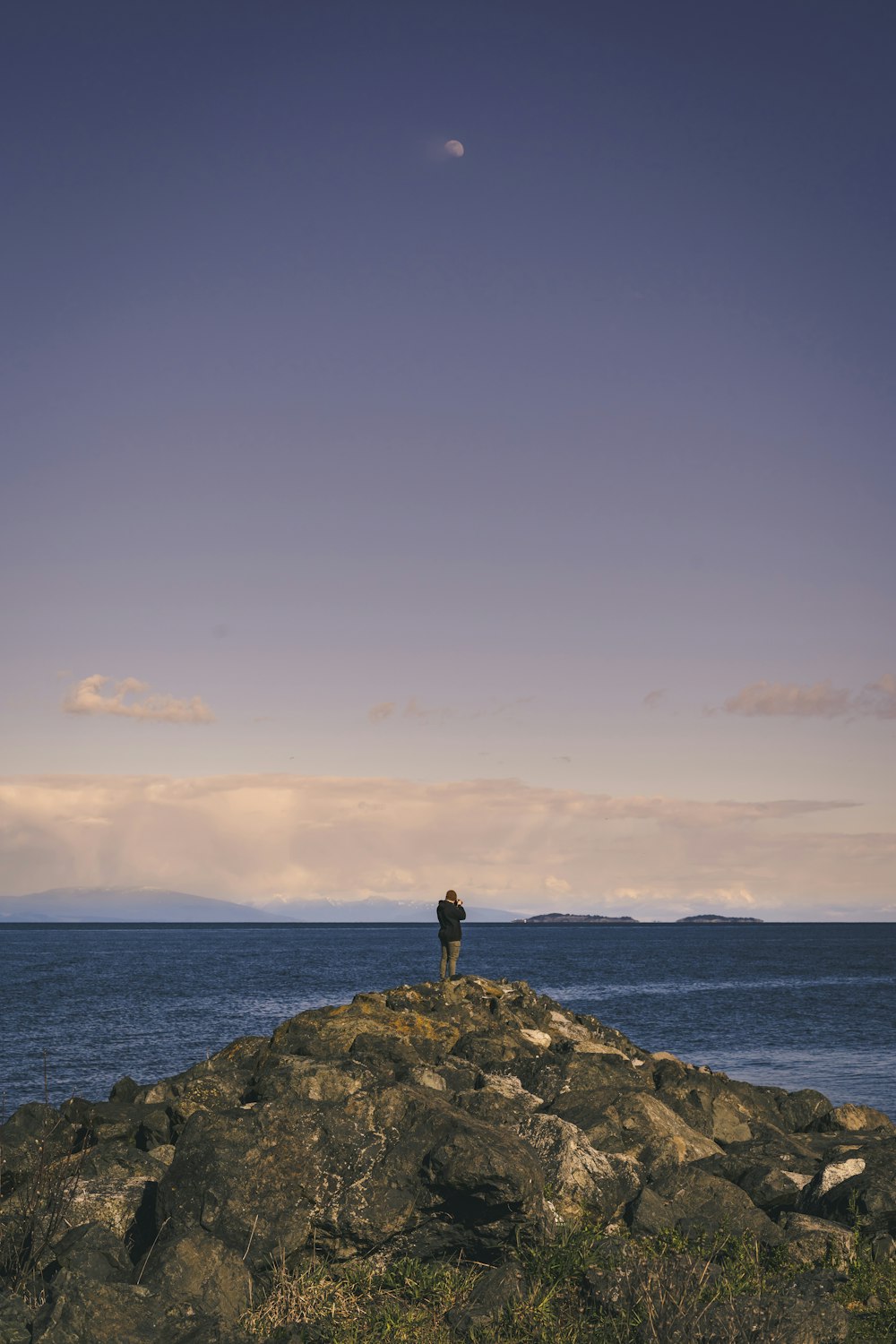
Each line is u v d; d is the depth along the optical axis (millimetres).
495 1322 8320
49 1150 12688
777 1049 39781
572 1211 10273
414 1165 9758
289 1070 11773
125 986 74500
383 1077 13852
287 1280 8930
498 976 89812
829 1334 7887
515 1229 9516
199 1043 41594
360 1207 9414
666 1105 15008
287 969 98125
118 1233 10062
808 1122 18391
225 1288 8594
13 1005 58062
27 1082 31984
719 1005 60656
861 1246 9812
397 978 83875
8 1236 9547
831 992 71562
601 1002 63906
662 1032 45969
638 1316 8078
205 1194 9445
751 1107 17969
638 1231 10164
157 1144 13750
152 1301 8172
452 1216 9586
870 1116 18328
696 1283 8617
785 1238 9875
